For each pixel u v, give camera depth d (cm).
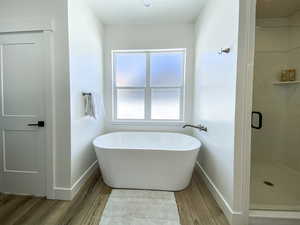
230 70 159
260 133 259
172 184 209
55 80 185
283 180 220
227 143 166
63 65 184
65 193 190
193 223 155
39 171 194
